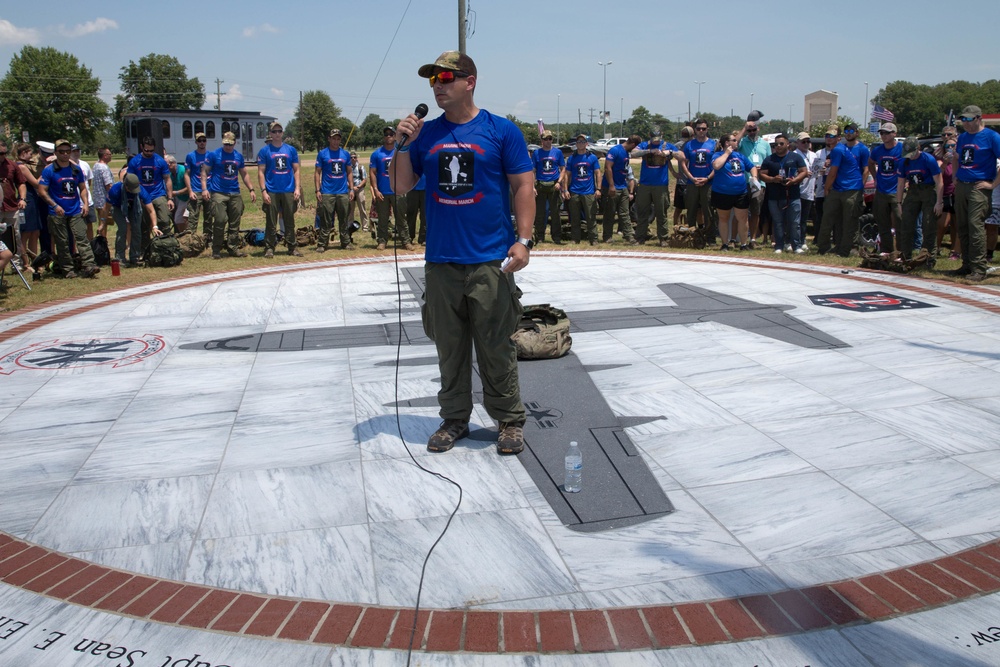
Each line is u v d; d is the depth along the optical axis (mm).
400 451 4121
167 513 3473
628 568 2979
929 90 107125
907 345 5883
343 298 8250
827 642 2533
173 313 7586
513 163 3730
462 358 4090
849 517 3326
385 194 11930
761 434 4238
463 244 3762
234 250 11508
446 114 3811
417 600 2791
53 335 6730
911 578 2873
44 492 3691
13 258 8953
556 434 4301
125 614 2740
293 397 5035
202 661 2492
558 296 8102
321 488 3701
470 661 2480
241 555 3113
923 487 3574
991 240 9336
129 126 36594
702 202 11828
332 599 2814
